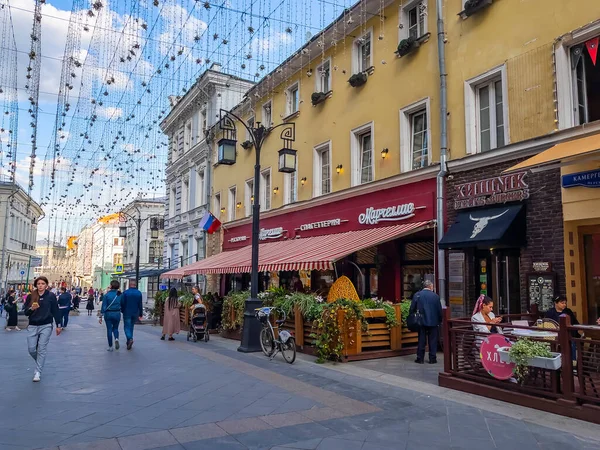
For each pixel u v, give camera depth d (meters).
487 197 10.79
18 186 44.47
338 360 10.12
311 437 5.27
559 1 9.69
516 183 10.14
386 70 14.36
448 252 11.67
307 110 18.36
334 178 16.53
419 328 10.02
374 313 10.76
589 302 9.30
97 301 53.19
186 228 30.98
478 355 7.35
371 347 10.84
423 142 13.16
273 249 17.84
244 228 23.36
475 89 11.66
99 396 6.96
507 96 10.63
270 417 5.99
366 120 15.09
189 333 14.87
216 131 26.30
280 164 15.68
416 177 12.78
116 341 12.10
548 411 6.20
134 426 5.56
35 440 5.03
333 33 15.95
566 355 6.11
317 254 13.16
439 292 11.81
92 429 5.43
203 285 27.53
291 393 7.26
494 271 10.84
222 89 26.55
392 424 5.76
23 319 21.44
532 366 6.47
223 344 13.69
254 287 12.18
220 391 7.35
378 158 14.47
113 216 51.66
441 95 12.13
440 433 5.43
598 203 8.62
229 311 15.27
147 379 8.20
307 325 11.60
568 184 9.09
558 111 9.52
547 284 9.31
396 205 13.55
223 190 25.75
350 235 14.55
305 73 18.58
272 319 12.36
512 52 10.57
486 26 11.24
